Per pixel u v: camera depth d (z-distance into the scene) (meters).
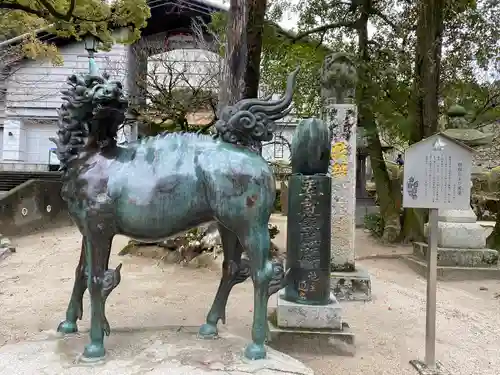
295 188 4.39
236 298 5.73
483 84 11.50
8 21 9.47
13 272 7.13
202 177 2.98
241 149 3.10
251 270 3.02
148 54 15.55
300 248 4.33
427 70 9.92
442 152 3.88
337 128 6.16
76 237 10.59
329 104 6.23
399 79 11.20
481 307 5.88
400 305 5.68
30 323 4.66
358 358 4.02
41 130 19.50
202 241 7.50
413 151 3.91
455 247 7.77
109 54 16.22
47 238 10.38
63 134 3.03
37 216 11.55
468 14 10.50
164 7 16.75
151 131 14.53
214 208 2.97
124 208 2.92
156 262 7.59
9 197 10.70
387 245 10.67
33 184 11.41
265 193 2.99
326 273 4.34
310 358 4.00
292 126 16.23
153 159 3.02
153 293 5.88
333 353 4.10
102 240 2.95
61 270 7.27
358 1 11.24
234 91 7.09
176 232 3.05
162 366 2.82
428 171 3.88
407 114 11.30
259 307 3.00
